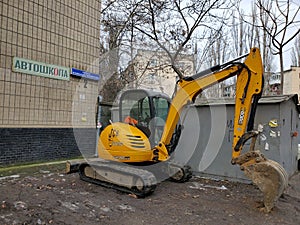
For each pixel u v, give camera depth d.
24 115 7.50
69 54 8.67
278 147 6.29
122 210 4.46
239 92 5.27
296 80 26.36
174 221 4.08
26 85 7.54
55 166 7.48
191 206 4.77
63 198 4.91
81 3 9.04
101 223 3.89
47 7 8.02
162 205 4.78
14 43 7.24
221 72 5.53
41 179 6.14
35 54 7.75
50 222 3.82
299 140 8.61
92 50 9.38
